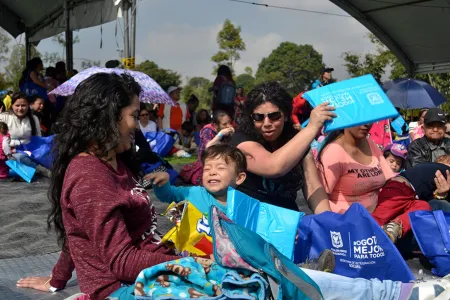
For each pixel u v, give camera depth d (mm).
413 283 2998
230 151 3432
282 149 3566
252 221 3135
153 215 2676
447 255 4168
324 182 4258
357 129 4223
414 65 17953
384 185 4566
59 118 2531
